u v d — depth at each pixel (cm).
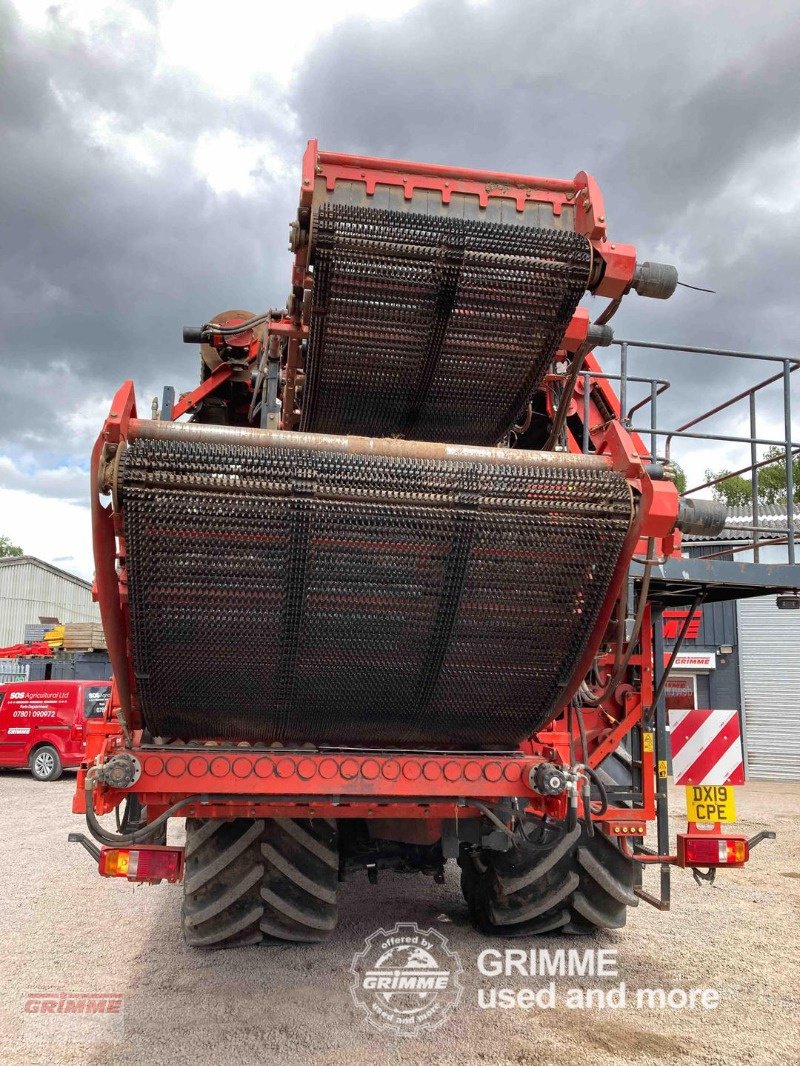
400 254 347
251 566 311
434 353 373
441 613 327
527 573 326
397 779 348
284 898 422
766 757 1527
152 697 339
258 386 531
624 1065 320
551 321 367
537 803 375
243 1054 324
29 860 693
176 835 779
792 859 751
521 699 355
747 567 475
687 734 484
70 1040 336
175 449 304
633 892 469
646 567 340
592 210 378
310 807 373
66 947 455
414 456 325
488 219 390
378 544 315
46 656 1830
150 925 499
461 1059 323
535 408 506
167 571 308
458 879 624
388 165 383
